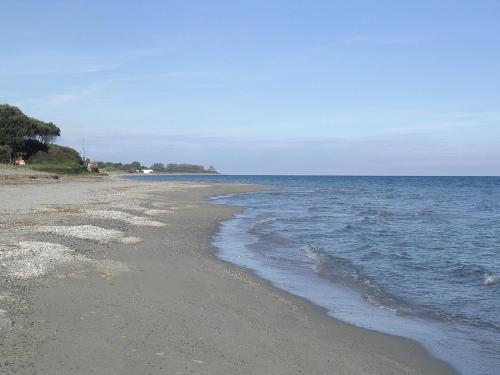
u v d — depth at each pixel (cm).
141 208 3478
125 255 1634
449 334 1009
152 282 1277
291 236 2517
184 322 949
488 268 1744
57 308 962
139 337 836
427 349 915
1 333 790
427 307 1220
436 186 11806
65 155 10375
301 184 12469
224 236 2445
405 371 802
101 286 1176
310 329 998
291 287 1396
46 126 10275
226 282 1373
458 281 1519
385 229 2920
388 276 1581
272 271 1620
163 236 2220
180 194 5719
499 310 1196
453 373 806
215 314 1033
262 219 3375
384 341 952
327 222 3250
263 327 976
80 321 895
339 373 769
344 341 938
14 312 908
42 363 691
